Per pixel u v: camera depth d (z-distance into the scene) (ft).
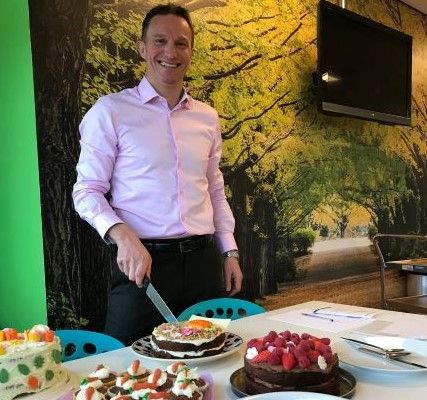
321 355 2.80
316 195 9.64
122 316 5.01
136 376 2.81
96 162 4.93
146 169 5.13
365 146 11.03
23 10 5.66
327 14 9.06
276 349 2.82
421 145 13.03
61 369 3.30
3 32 5.93
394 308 9.44
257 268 8.35
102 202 4.72
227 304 5.44
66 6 5.93
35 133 5.71
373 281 11.18
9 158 6.08
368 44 10.13
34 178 5.78
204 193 5.58
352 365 3.08
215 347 3.48
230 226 5.91
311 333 4.11
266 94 8.62
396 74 10.96
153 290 4.25
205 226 5.52
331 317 4.66
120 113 5.09
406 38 11.19
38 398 2.98
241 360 3.47
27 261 5.98
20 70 5.81
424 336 3.93
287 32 9.07
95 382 2.71
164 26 5.16
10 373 3.01
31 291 5.95
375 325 4.33
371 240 11.16
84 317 6.09
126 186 5.15
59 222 5.90
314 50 9.70
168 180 5.22
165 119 5.33
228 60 7.96
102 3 6.26
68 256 5.96
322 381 2.70
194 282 5.36
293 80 9.19
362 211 10.91
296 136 9.23
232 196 7.97
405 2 12.28
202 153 5.55
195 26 7.43
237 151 8.07
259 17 8.51
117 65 6.44
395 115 10.96
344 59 9.50
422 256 13.03
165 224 5.18
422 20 13.08
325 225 9.86
